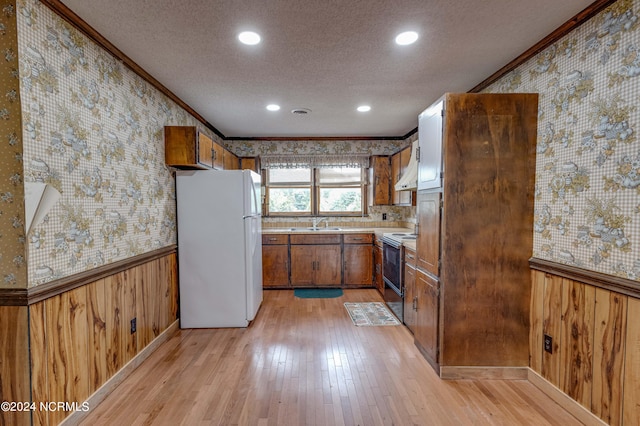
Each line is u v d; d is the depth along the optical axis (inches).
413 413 74.6
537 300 85.4
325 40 81.5
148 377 90.6
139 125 99.7
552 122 80.8
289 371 93.3
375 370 93.7
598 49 67.6
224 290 126.3
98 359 79.4
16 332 59.4
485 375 89.2
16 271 59.1
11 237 58.9
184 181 124.9
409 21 73.0
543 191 83.7
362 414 74.2
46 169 63.7
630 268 61.0
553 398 79.6
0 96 57.7
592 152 69.2
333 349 107.3
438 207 88.9
